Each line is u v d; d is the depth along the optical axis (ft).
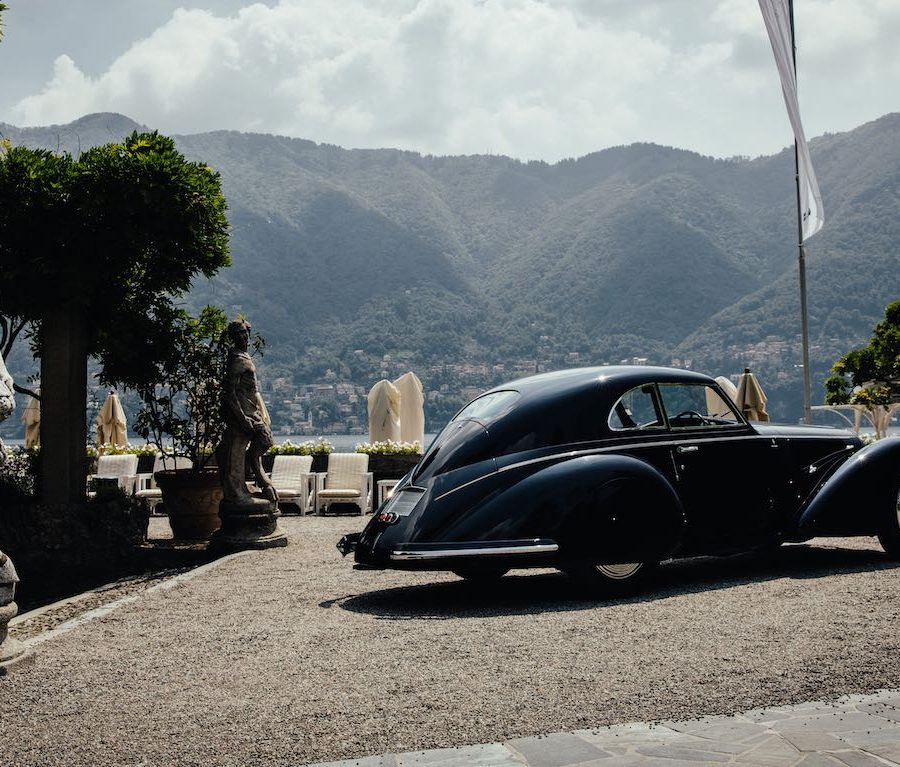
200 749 12.68
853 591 22.53
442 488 23.24
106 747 12.90
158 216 35.40
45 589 29.84
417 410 66.23
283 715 14.06
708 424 25.85
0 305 35.19
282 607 23.15
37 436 62.54
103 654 18.44
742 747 11.98
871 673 15.51
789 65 58.65
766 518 26.07
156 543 39.88
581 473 23.15
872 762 11.29
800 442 27.04
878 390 90.27
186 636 19.95
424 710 14.12
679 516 23.81
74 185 34.96
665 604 21.94
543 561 22.66
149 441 43.16
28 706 14.97
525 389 24.82
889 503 26.99
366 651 18.07
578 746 12.23
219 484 41.09
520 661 16.94
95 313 38.86
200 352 41.52
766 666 16.06
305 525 44.86
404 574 28.30
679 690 14.80
